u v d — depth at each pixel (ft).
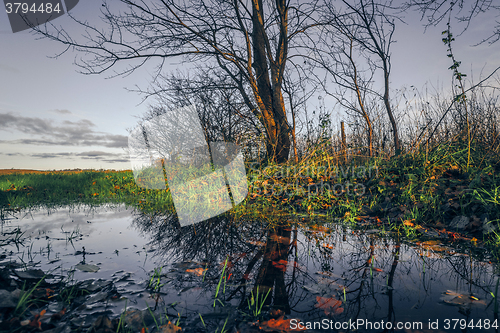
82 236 9.19
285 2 24.27
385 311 4.37
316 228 10.36
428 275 5.87
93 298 4.67
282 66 24.35
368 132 23.98
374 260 6.84
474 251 7.51
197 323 3.99
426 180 13.29
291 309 4.43
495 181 11.35
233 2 22.34
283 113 24.61
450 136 20.01
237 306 4.53
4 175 34.96
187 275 5.83
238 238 9.01
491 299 4.76
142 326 3.87
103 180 29.09
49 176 34.04
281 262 6.70
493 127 18.61
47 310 4.26
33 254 7.15
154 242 8.51
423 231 9.55
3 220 12.03
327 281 5.57
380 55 23.32
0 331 3.59
